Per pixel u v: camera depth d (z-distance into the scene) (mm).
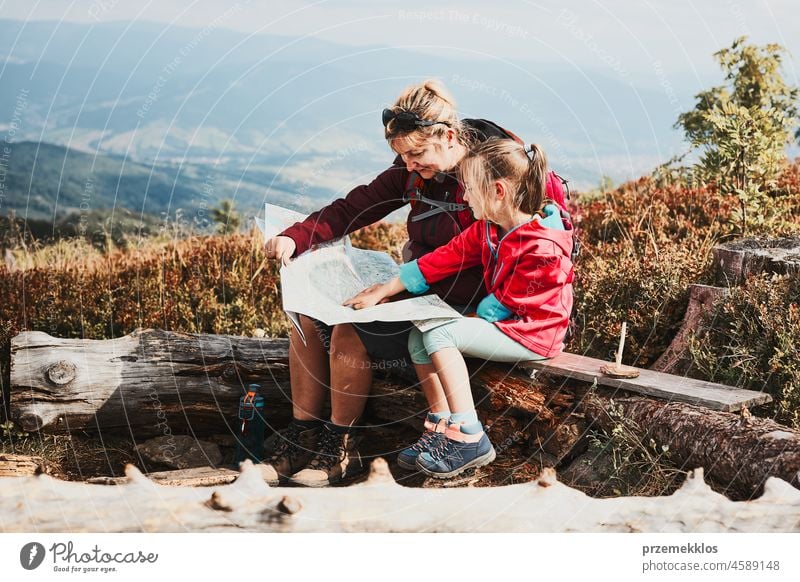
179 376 3301
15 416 3162
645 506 2277
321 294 2766
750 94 5531
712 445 2512
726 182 4789
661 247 4223
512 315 2822
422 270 2889
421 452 2725
